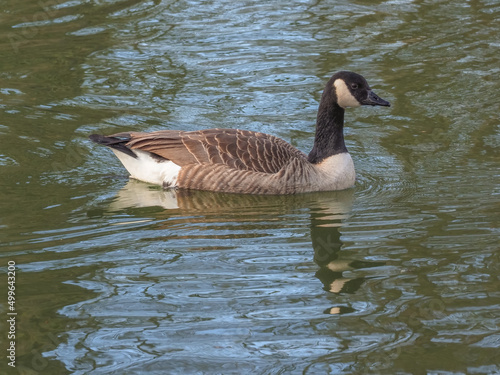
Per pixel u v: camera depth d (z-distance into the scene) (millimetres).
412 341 7066
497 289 8062
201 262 8891
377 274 8539
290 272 8625
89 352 6957
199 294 8078
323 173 11609
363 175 12133
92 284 8281
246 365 6730
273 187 11234
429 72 15977
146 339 7164
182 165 11305
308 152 12609
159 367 6719
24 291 8094
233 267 8758
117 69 16031
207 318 7562
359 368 6660
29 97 14570
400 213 10461
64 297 7973
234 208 10781
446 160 12508
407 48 17172
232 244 9430
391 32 18156
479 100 14773
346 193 11500
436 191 11258
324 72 15891
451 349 6922
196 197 11125
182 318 7559
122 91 14969
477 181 11578
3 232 9672
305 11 19578
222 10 19672
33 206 10516
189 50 17062
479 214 10258
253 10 19625
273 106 14406
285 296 8031
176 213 10508
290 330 7324
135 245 9352
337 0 20406
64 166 11953
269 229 9984
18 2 20031
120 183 11500
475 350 6918
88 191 11117
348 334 7227
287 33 18078
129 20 18844
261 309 7742
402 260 8891
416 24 18672
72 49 17047
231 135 11477
